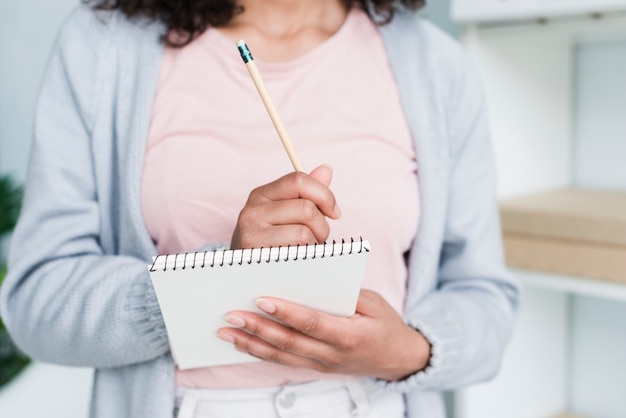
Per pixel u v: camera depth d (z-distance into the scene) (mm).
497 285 879
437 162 828
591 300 1330
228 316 587
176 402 752
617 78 1255
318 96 785
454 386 816
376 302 673
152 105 780
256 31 825
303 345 616
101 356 726
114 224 814
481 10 1022
